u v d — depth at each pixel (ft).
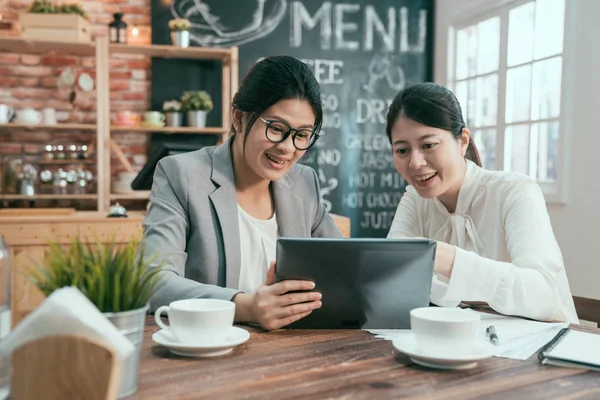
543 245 4.79
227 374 2.98
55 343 2.24
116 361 2.27
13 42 13.84
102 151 13.99
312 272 3.82
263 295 3.85
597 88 10.97
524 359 3.30
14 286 9.83
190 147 8.82
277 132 4.75
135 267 2.91
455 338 3.08
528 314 4.36
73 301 2.31
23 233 9.95
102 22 15.51
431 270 3.90
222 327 3.33
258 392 2.72
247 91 4.78
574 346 3.42
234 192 5.21
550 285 4.50
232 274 5.05
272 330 3.90
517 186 5.28
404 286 3.88
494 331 3.76
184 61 15.55
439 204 5.87
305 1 16.22
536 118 12.75
